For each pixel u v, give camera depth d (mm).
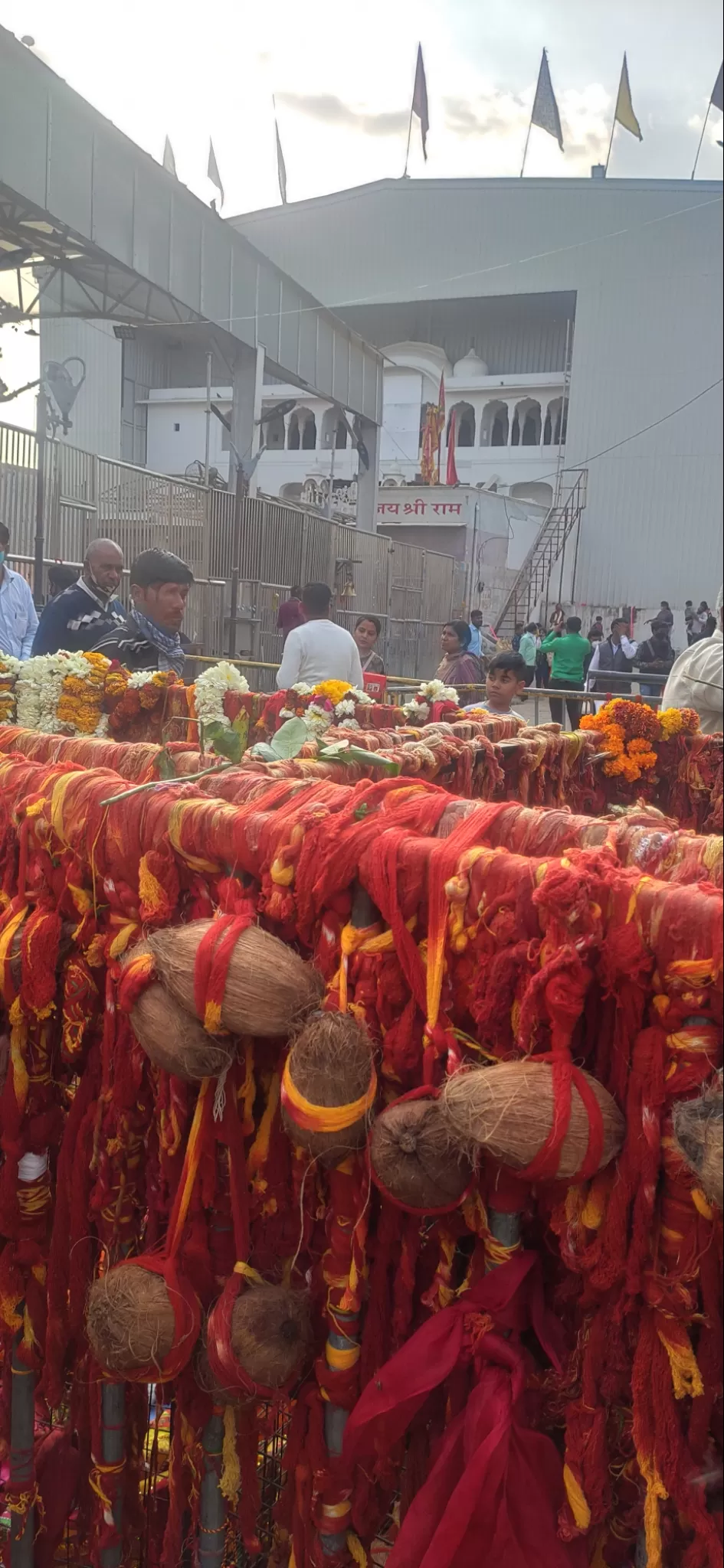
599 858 922
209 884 1138
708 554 28797
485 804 1112
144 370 30438
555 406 32406
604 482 29578
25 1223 1314
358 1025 987
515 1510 946
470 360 33000
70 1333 1292
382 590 18500
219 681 3348
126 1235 1253
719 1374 928
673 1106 865
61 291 12742
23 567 9102
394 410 33188
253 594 13234
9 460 9031
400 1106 960
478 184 30516
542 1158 861
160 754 1434
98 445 25609
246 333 14523
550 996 875
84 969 1238
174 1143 1127
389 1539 1240
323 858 1000
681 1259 884
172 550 11539
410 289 31438
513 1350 979
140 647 3742
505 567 28609
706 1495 917
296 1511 1143
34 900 1255
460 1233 1049
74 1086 1376
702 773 3609
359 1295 1053
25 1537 1354
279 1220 1163
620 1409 998
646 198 29031
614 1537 1059
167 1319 1075
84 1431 1337
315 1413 1115
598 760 3432
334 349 17828
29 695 3314
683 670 3938
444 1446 1007
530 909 910
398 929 976
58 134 10266
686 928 841
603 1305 953
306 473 30172
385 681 5031
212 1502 1199
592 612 28969
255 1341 1047
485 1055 977
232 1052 1057
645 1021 916
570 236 29750
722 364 28766
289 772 1648
